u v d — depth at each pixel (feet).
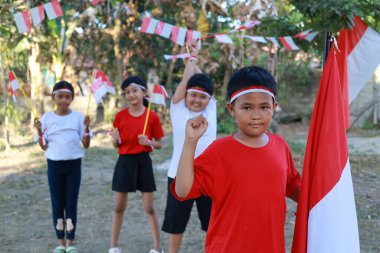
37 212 18.84
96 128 44.78
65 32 36.52
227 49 30.37
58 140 13.48
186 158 6.57
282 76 49.01
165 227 11.85
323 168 7.32
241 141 6.82
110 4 33.71
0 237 15.96
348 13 16.28
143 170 13.74
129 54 39.96
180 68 47.50
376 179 24.75
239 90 6.61
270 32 21.34
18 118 43.14
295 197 7.73
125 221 17.74
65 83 13.67
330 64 7.61
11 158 30.81
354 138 42.98
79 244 15.33
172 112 12.14
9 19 21.80
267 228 6.65
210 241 6.98
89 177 24.76
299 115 52.47
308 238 7.32
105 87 13.28
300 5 18.61
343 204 7.29
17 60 42.37
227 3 26.35
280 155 7.00
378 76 47.91
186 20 33.91
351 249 7.30
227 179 6.70
